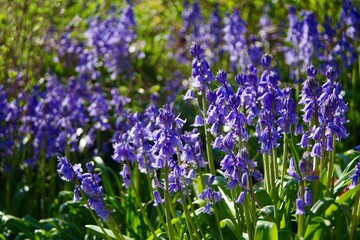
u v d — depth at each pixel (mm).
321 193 4609
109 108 7316
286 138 4707
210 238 4727
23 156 7672
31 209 7355
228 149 4238
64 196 7047
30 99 7242
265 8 9531
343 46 7379
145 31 11633
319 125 4383
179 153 5105
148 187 6391
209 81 4789
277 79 4371
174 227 5051
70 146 7484
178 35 10516
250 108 4559
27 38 8664
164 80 10266
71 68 10023
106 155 8211
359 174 4109
